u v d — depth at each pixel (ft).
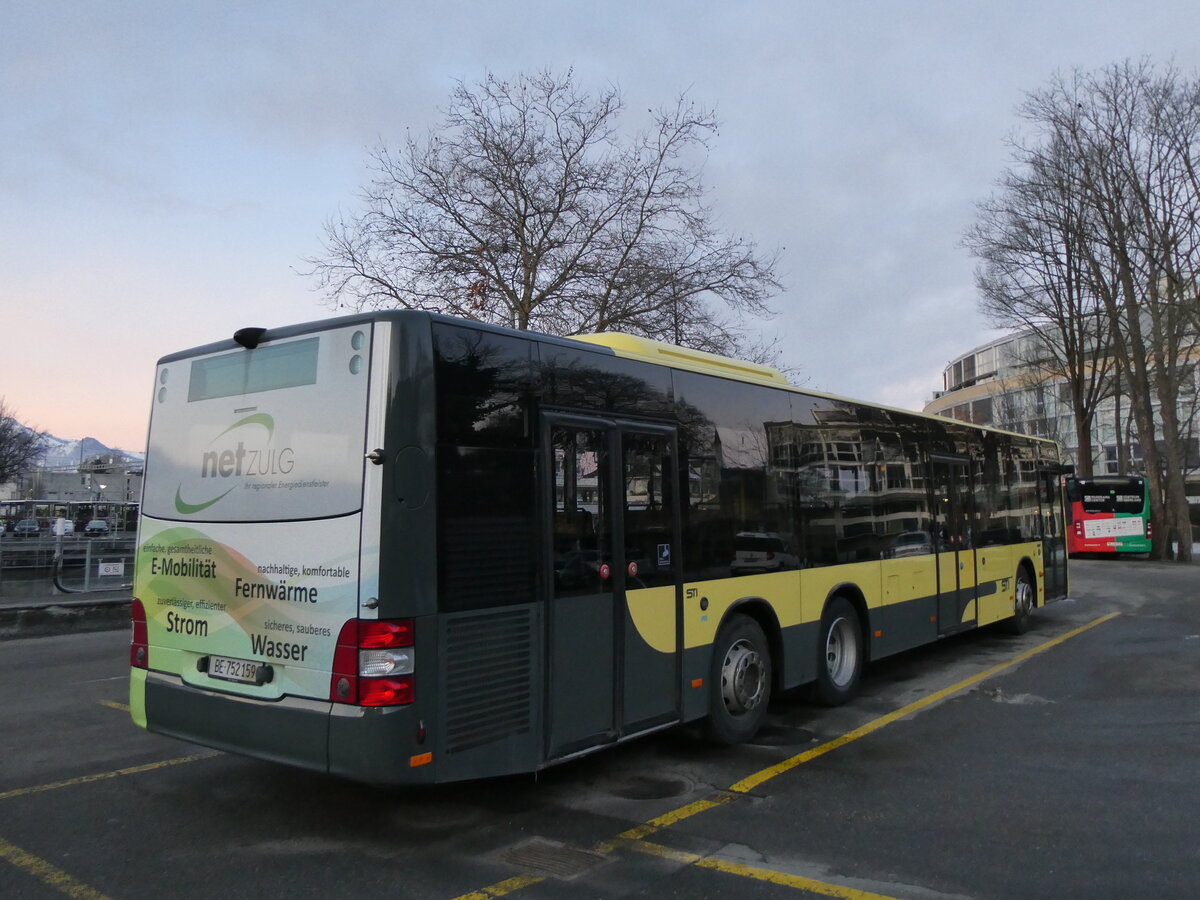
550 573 16.06
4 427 198.49
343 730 13.69
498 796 17.53
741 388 22.11
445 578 14.26
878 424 28.35
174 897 12.80
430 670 13.92
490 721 14.82
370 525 13.89
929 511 31.19
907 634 28.99
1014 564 38.60
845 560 25.77
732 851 14.56
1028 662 32.83
